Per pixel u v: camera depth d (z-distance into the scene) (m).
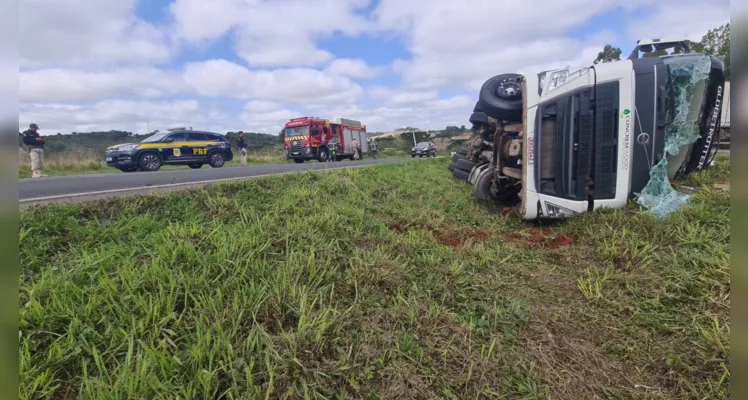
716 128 5.44
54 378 1.93
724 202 4.54
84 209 4.04
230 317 2.38
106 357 2.07
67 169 15.29
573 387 2.24
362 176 8.20
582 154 4.99
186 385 1.92
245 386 1.94
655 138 4.91
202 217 4.27
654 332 2.69
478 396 2.14
